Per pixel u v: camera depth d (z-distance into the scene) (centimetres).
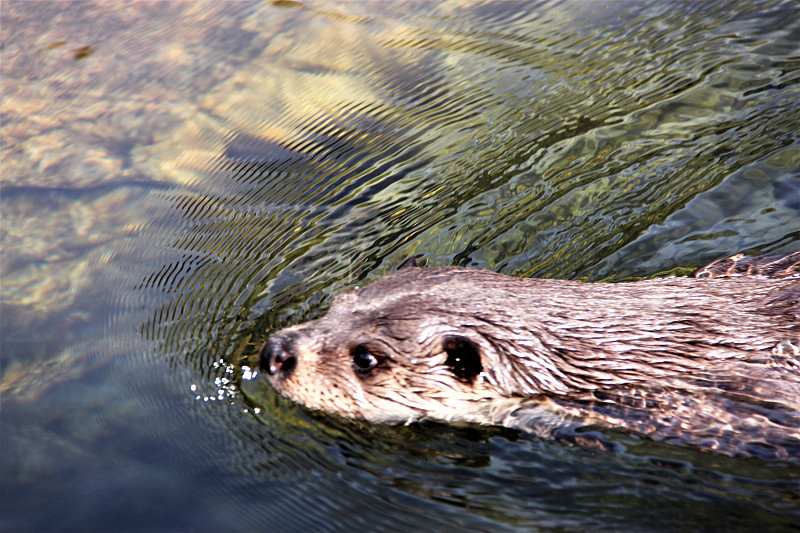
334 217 876
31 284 812
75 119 1090
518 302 593
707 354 550
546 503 520
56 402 649
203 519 524
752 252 727
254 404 634
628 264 745
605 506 510
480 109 1023
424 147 970
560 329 577
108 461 580
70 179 979
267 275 795
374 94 1085
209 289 785
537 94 1034
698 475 523
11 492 552
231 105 1093
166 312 760
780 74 981
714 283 604
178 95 1120
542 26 1188
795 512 480
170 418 625
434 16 1252
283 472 568
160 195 944
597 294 597
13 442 604
